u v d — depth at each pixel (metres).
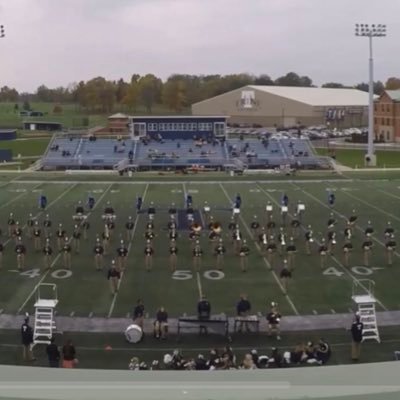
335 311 22.33
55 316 21.75
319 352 17.06
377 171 65.38
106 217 36.78
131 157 71.12
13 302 23.42
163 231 35.94
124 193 51.25
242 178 60.88
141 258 30.09
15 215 41.16
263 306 23.03
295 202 45.97
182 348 19.00
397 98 101.38
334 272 27.64
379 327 20.69
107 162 70.44
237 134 96.06
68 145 75.12
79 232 33.47
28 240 33.66
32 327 20.45
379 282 26.05
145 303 23.45
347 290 24.91
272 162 70.00
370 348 18.95
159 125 77.56
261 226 36.94
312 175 62.94
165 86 186.75
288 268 27.88
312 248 31.91
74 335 20.02
